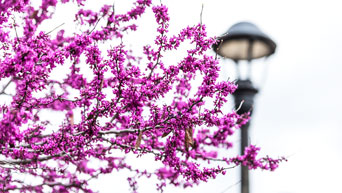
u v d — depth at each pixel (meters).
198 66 4.14
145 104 4.49
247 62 5.53
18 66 3.69
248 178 5.00
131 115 4.39
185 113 4.09
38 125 4.62
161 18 4.38
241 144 5.14
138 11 4.54
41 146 4.30
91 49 4.12
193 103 4.07
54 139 4.28
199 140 5.21
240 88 5.22
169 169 5.80
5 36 4.30
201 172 4.66
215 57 4.07
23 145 4.34
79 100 4.30
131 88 4.05
